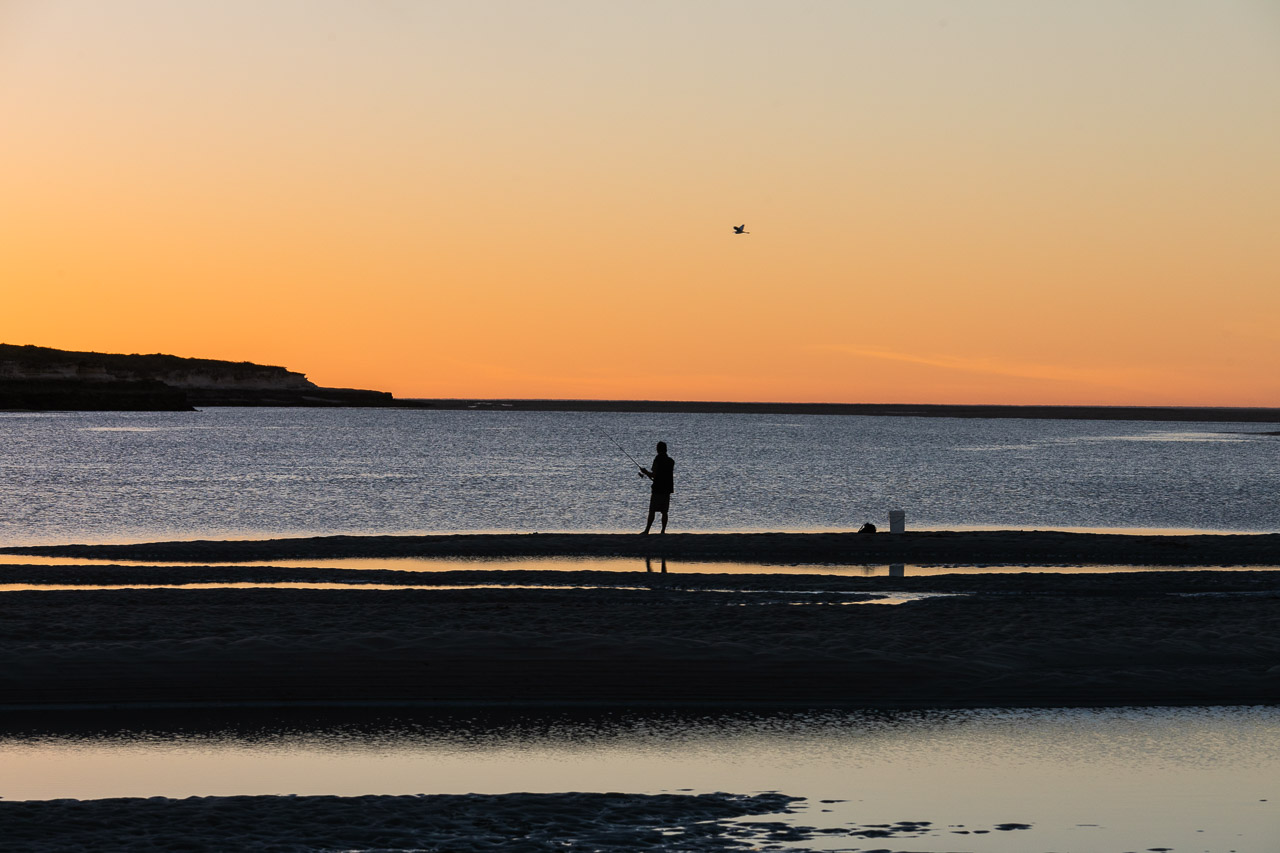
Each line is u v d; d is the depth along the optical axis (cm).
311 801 1441
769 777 1568
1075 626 2634
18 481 9394
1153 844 1312
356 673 2109
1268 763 1633
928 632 2545
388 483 9506
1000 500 8156
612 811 1412
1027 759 1653
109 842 1266
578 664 2180
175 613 2753
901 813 1415
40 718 1853
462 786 1528
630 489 9012
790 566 4012
